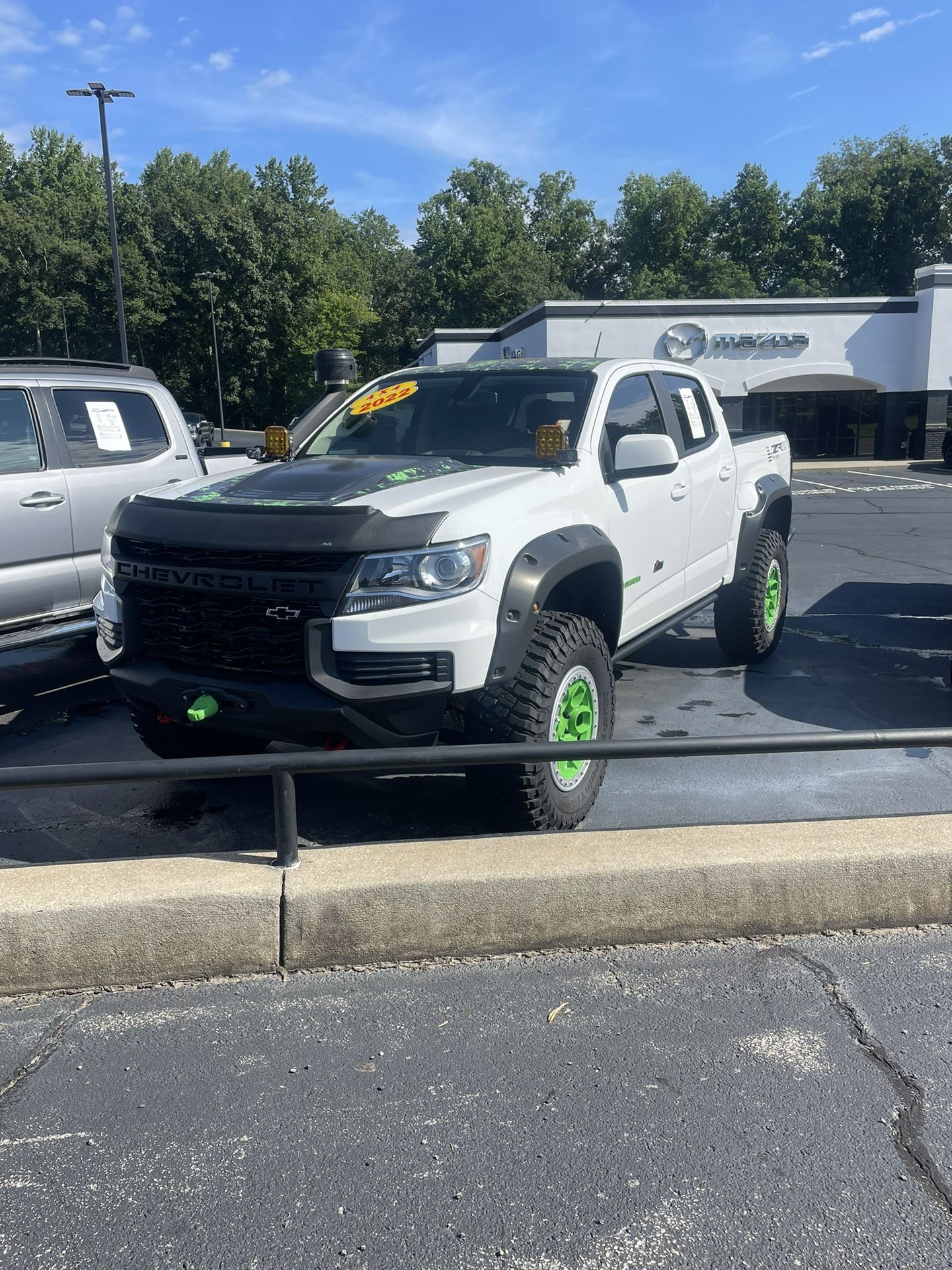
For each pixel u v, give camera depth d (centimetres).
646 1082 240
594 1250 190
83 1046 259
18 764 480
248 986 287
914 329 3050
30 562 550
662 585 495
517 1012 271
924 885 313
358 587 321
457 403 466
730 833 329
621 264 8056
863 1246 191
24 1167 215
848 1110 230
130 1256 191
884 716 538
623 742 297
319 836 388
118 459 601
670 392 528
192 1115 231
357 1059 251
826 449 3316
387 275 8806
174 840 396
